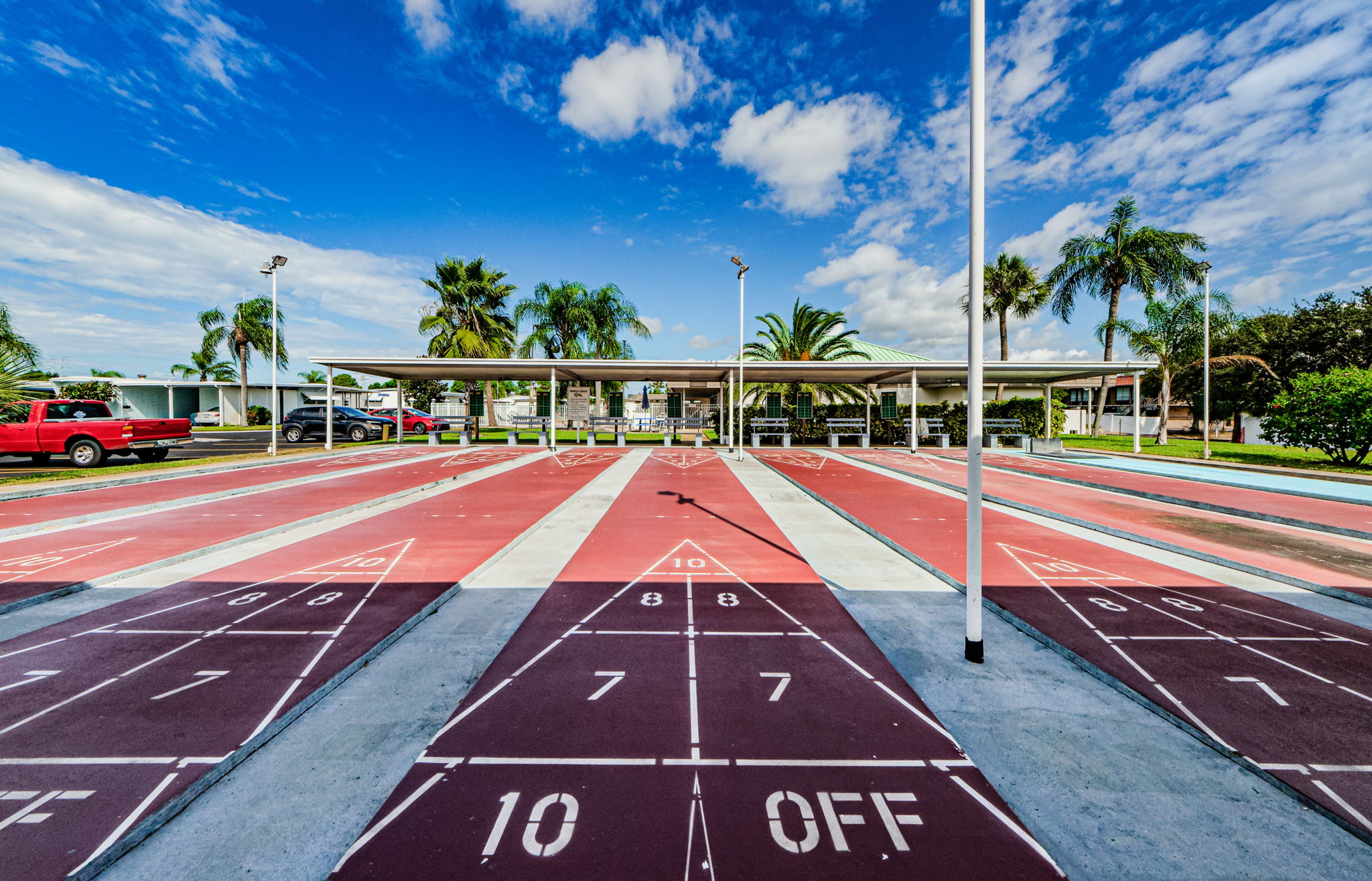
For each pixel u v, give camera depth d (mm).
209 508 10016
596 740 3244
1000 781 2895
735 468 16953
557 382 27344
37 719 3365
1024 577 6316
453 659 4312
